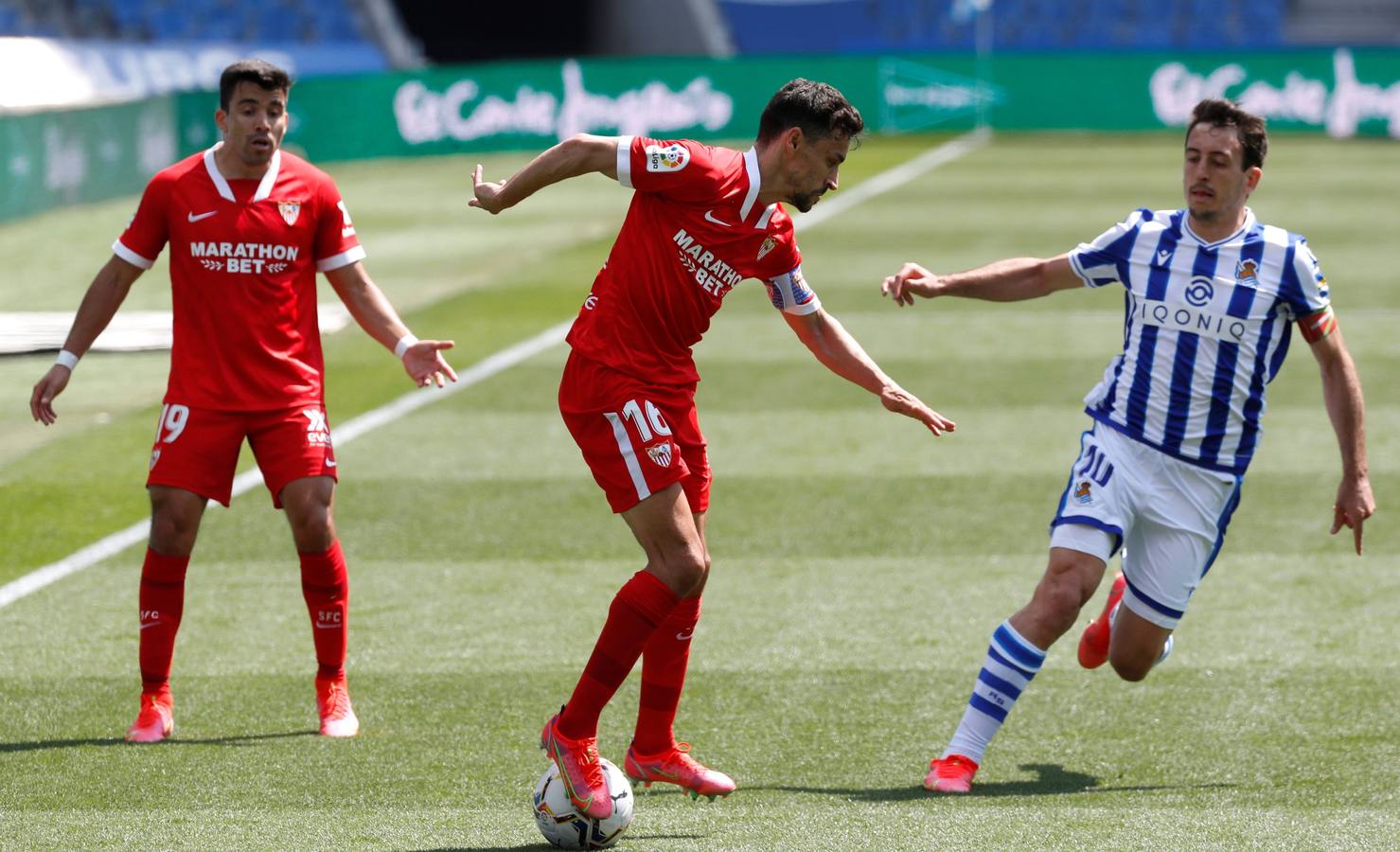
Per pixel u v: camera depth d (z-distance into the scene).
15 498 27.03
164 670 16.77
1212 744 16.55
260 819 14.12
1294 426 32.47
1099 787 15.28
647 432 13.70
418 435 31.94
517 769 15.70
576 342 14.03
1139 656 16.41
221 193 16.19
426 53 143.62
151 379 37.81
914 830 13.80
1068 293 49.81
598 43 139.25
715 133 107.38
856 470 29.27
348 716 16.97
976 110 113.00
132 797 14.74
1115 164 89.75
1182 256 15.38
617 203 76.12
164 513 16.41
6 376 38.34
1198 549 15.81
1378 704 17.69
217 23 111.06
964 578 22.89
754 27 134.00
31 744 16.38
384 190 81.44
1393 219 65.88
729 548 24.56
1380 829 13.77
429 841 13.55
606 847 13.48
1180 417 15.39
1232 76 109.81
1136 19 135.12
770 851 13.32
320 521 16.59
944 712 17.66
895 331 43.62
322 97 90.75
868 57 111.12
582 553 24.22
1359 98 107.94
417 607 21.62
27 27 100.12
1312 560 23.62
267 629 20.62
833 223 66.12
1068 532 15.44
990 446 31.03
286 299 16.52
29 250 58.53
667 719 14.96
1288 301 15.27
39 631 20.38
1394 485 27.67
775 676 18.92
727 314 46.59
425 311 46.25
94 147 72.50
